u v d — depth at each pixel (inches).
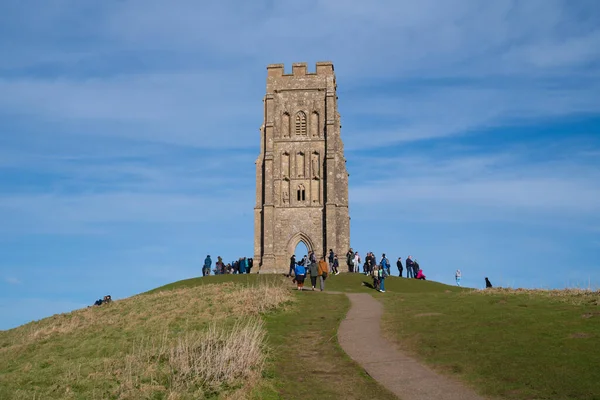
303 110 3447.3
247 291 1640.0
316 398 778.2
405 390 786.2
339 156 3412.9
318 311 1425.9
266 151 3390.7
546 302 1256.2
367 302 1553.9
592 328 976.9
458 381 805.9
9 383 932.6
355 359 949.8
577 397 704.4
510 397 729.6
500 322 1088.8
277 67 3491.6
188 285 2385.6
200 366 883.4
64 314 1766.7
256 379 840.3
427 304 1398.9
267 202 3319.4
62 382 907.4
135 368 926.4
